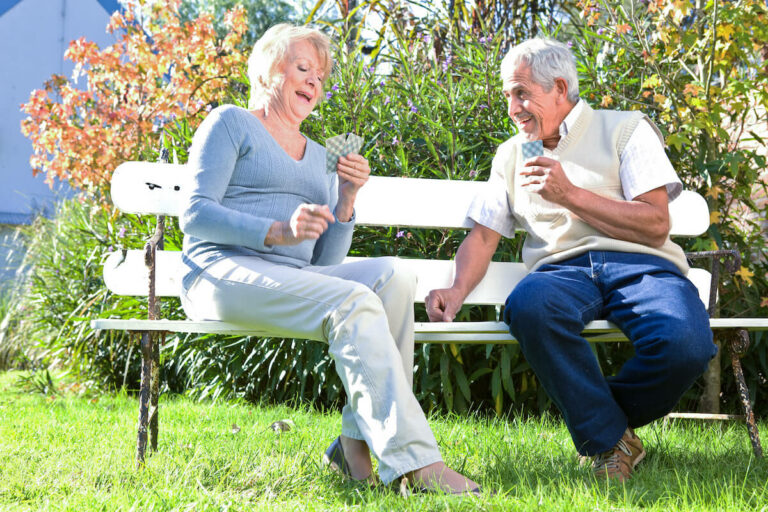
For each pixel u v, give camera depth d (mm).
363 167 2352
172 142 4363
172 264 2816
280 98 2389
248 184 2289
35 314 5535
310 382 4078
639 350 2229
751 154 3650
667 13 3621
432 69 4363
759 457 2467
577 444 2225
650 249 2447
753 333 3803
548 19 5289
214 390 4215
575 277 2428
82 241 5258
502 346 3736
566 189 2363
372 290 2158
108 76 7160
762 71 3799
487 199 2734
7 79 13758
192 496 1887
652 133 2516
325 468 2209
